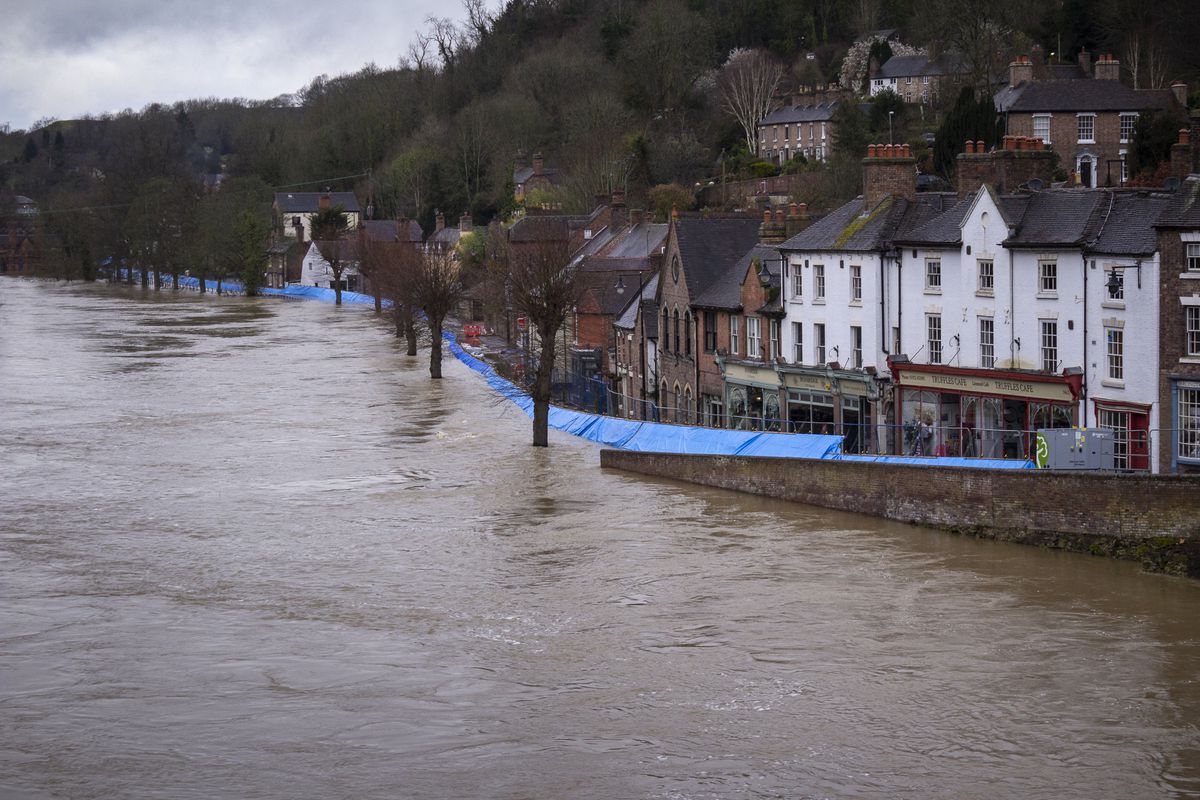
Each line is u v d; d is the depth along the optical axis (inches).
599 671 1451.8
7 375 4082.2
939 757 1228.5
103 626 1609.3
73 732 1289.4
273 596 1733.5
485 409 3383.4
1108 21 4889.3
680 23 7140.8
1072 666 1441.9
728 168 5634.8
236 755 1238.3
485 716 1330.0
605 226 4653.1
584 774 1197.1
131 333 5546.3
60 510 2234.3
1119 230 2108.8
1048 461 1963.6
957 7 5167.3
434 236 6875.0
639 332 3400.6
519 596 1723.7
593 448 2812.5
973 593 1689.2
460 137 7751.0
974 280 2345.0
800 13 7450.8
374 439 2935.5
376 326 5846.5
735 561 1859.0
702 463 2373.3
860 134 4810.5
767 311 2787.9
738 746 1254.9
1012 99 4126.5
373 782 1182.9
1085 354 2150.6
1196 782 1174.3
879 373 2532.0
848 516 2101.4
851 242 2573.8
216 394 3668.8
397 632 1585.9
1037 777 1186.6
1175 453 2016.5
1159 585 1700.3
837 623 1593.3
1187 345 2003.0
